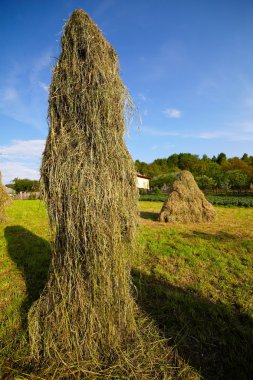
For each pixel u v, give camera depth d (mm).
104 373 2066
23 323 2775
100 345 2268
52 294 2344
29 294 3438
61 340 2234
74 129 2217
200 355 2361
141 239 6234
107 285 2217
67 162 2166
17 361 2223
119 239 2295
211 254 5160
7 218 9594
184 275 4148
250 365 2229
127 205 2398
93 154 2197
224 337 2572
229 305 3193
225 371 2176
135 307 2990
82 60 2252
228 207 16156
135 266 4465
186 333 2615
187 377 2080
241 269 4371
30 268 4441
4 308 3113
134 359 2232
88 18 2270
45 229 8016
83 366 2104
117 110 2342
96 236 2154
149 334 2584
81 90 2193
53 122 2299
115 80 2348
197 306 3127
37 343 2299
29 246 5844
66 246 2211
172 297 3336
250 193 28109
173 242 6121
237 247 5738
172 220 9203
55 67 2316
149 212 13047
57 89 2270
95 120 2166
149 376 2107
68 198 2145
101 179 2168
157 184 40938
